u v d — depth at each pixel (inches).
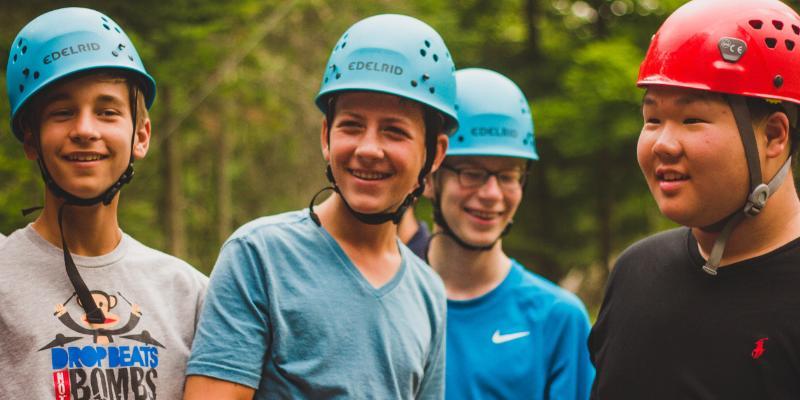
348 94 111.9
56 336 102.1
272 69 479.2
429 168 118.0
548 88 557.3
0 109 286.2
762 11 99.7
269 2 405.4
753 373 98.0
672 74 99.7
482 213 163.3
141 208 426.3
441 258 168.2
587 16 583.2
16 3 295.6
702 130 98.7
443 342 124.8
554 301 163.3
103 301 106.9
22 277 103.7
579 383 161.9
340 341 109.1
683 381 103.0
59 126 104.0
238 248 110.2
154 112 380.5
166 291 113.0
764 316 98.4
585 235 602.9
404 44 113.2
